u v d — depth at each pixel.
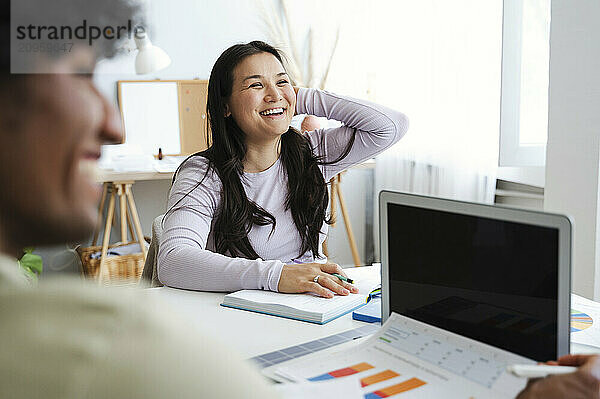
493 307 0.95
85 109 0.38
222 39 4.03
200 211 1.73
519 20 2.90
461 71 3.50
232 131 1.82
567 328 0.86
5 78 0.36
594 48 2.40
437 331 1.03
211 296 1.54
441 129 3.65
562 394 0.76
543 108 3.06
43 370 0.35
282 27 4.08
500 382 0.89
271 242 1.82
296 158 1.85
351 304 1.41
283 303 1.39
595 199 2.42
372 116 2.01
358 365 1.01
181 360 0.36
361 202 4.32
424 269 1.05
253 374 0.39
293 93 1.82
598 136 2.40
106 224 3.55
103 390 0.35
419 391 0.91
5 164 0.37
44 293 0.39
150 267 1.91
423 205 1.04
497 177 3.61
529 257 0.90
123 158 3.55
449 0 3.53
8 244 0.39
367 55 4.11
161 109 3.92
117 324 0.37
